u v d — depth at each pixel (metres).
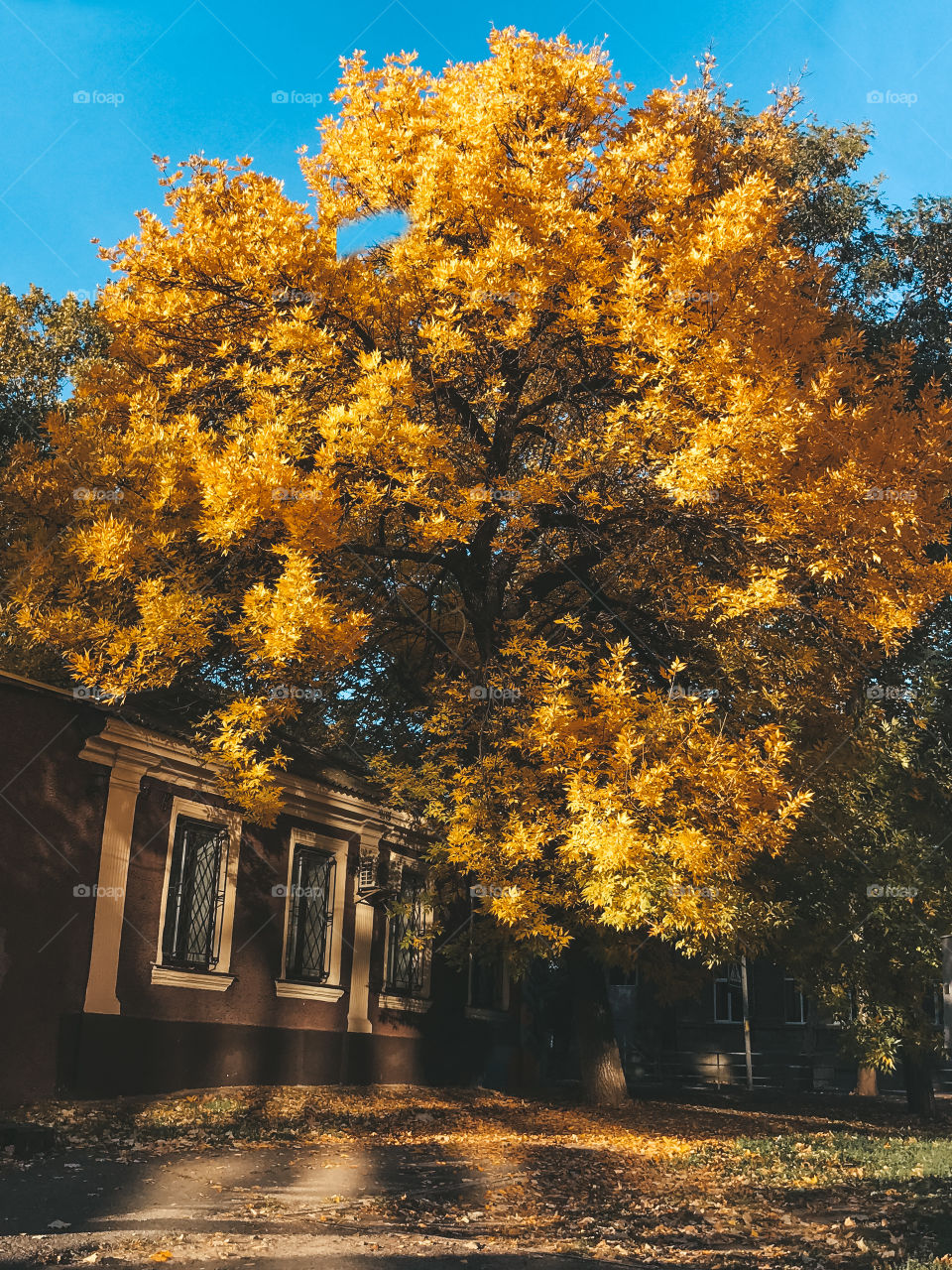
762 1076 34.44
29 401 25.16
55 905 12.48
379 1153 11.21
